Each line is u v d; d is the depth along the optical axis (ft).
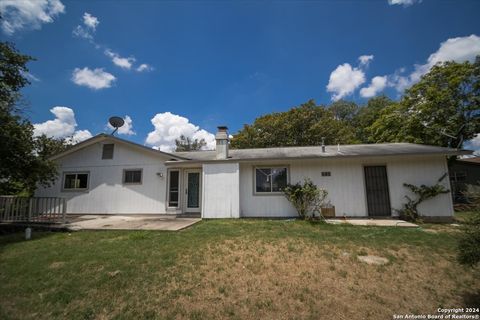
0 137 26.61
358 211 32.96
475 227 9.70
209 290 11.43
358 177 33.63
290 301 10.42
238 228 25.66
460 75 51.83
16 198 29.78
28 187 36.55
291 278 12.69
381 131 62.54
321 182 34.24
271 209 34.73
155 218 35.24
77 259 15.71
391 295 10.98
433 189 30.35
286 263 14.80
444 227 25.79
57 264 15.07
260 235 21.99
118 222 30.81
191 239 20.61
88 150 41.52
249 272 13.47
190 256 16.08
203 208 33.86
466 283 12.09
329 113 85.61
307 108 83.25
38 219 31.07
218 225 27.78
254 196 35.35
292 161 34.35
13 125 27.96
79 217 36.63
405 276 12.94
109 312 9.73
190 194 38.47
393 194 32.30
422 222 29.22
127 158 40.04
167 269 13.91
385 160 33.27
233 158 35.22
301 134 81.05
